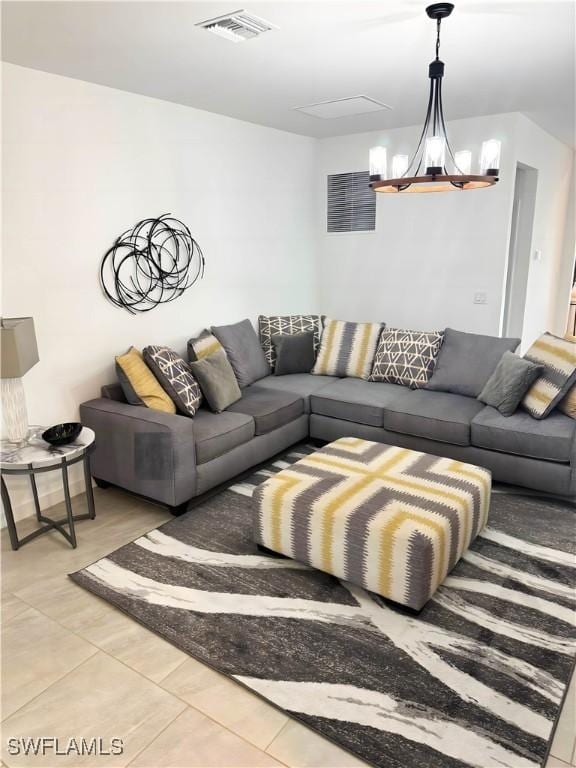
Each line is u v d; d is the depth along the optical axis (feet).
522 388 11.39
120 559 9.18
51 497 11.10
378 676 6.68
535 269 19.36
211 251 14.61
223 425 11.34
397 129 16.24
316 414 13.80
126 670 6.86
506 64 10.23
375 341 15.06
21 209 10.02
